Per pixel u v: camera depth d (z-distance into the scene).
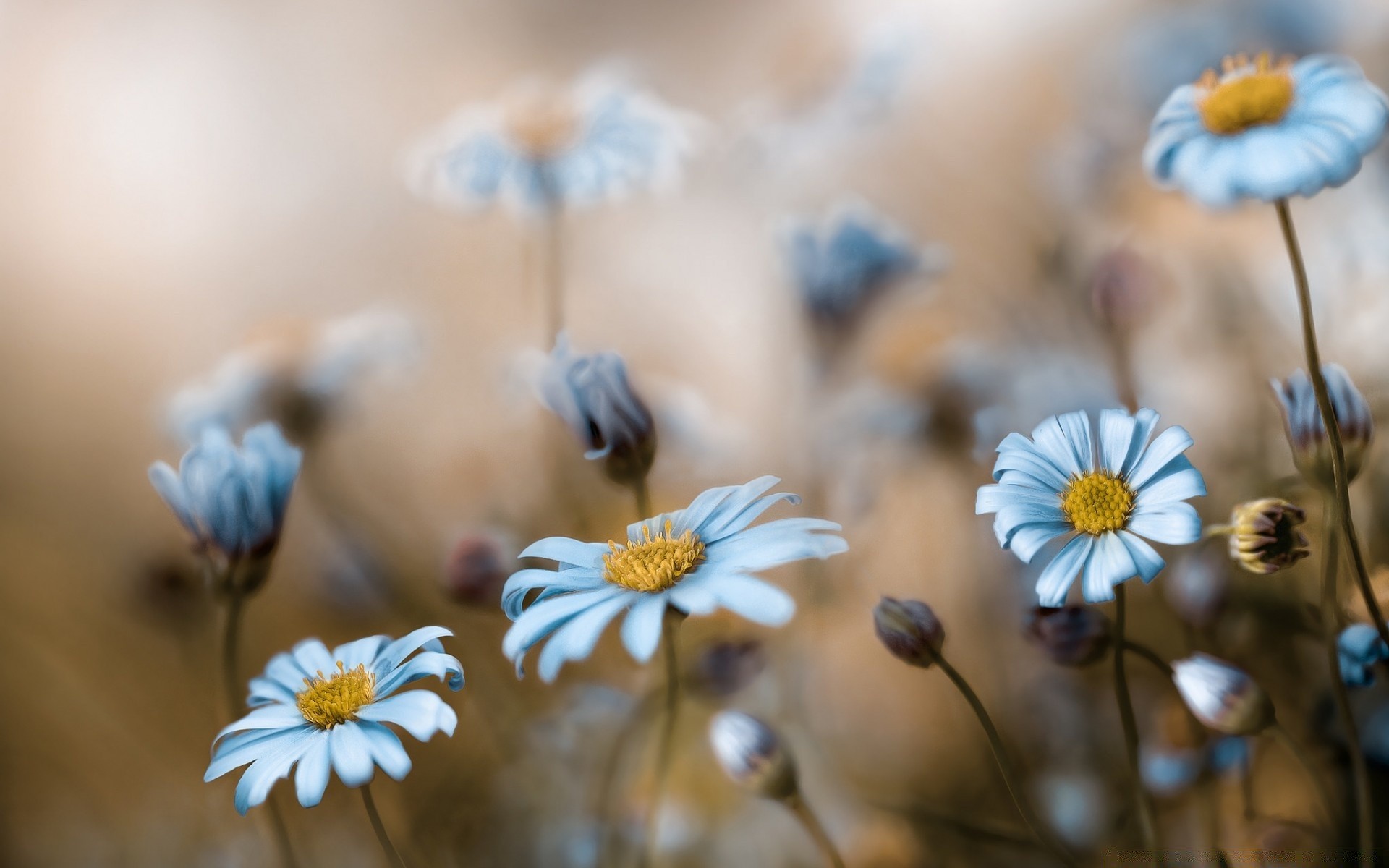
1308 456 0.43
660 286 0.82
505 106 0.60
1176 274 0.57
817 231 0.57
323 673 0.42
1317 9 0.66
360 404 0.63
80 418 0.88
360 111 1.00
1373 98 0.42
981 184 0.80
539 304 0.84
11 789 0.63
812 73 0.71
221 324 0.96
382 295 0.91
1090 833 0.50
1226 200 0.43
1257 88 0.43
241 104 1.01
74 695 0.63
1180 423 0.54
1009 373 0.56
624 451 0.47
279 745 0.42
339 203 0.96
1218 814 0.48
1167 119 0.44
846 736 0.55
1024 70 0.84
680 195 0.81
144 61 1.02
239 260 0.97
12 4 1.01
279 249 0.97
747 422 0.72
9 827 0.62
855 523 0.57
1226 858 0.45
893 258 0.57
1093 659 0.45
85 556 0.72
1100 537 0.41
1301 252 0.57
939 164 0.81
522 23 0.98
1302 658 0.50
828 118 0.65
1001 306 0.63
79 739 0.63
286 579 0.60
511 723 0.54
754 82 0.85
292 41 1.04
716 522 0.42
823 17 0.83
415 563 0.57
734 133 0.71
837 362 0.58
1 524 0.75
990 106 0.84
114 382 0.91
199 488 0.47
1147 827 0.43
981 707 0.43
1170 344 0.56
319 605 0.56
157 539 0.76
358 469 0.69
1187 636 0.48
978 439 0.56
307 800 0.41
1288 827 0.47
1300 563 0.49
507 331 0.84
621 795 0.53
